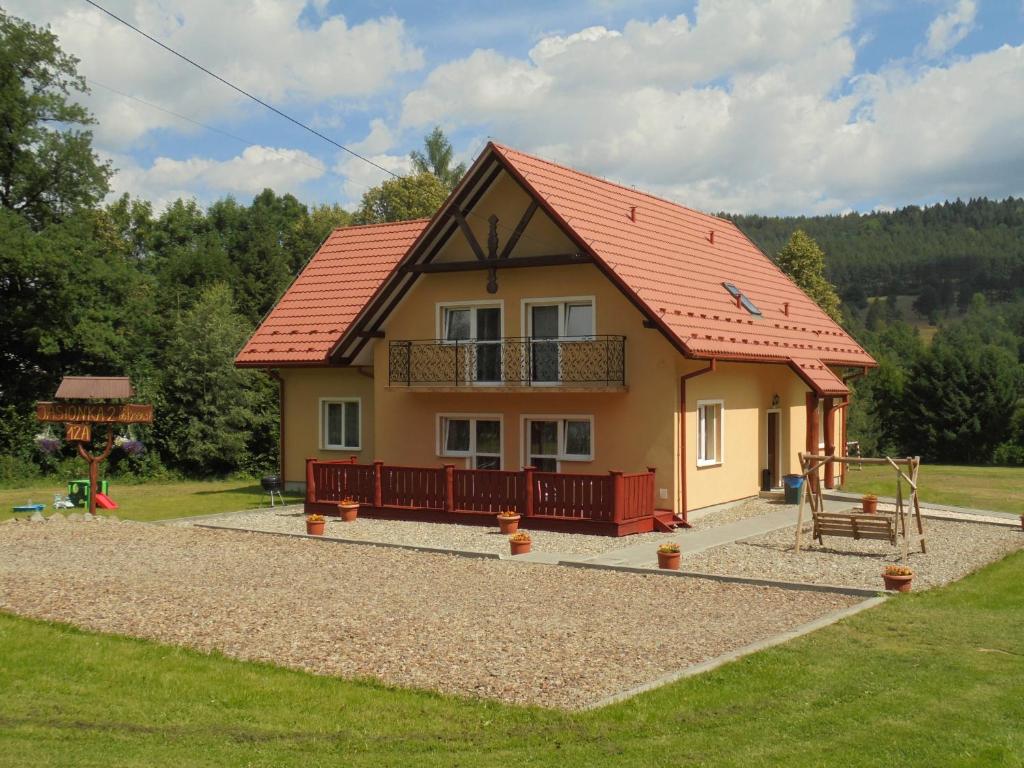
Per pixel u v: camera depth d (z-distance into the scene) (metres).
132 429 37.00
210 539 19.02
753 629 11.46
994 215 174.12
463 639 11.02
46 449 35.94
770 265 30.17
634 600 13.16
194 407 37.22
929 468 38.47
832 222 185.88
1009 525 20.50
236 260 53.81
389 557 16.83
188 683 9.52
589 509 19.22
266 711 8.74
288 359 25.86
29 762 7.37
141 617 12.14
